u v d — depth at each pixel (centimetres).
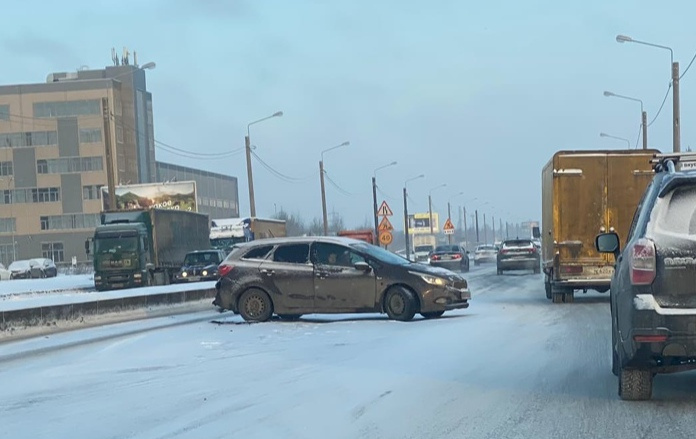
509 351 1230
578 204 2103
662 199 777
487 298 2444
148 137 10969
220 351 1350
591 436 710
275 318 1889
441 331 1522
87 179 9969
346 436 730
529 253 4222
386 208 3772
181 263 4691
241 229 5359
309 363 1177
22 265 6800
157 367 1196
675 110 3550
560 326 1570
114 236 4056
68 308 1970
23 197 10100
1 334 1744
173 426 794
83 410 892
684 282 749
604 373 1020
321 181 6397
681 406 822
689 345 741
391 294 1748
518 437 714
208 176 12738
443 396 901
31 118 10025
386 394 920
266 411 848
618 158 2086
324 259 1797
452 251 4909
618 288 833
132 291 2467
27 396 992
